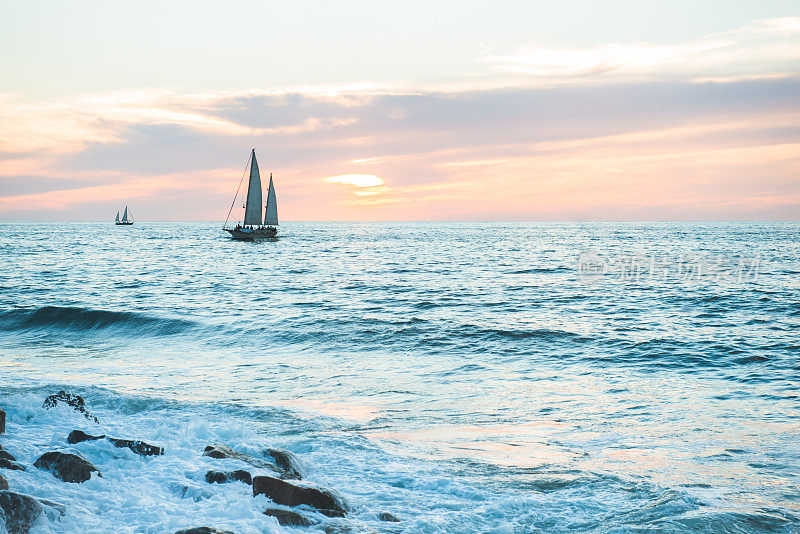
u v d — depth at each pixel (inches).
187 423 439.8
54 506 245.9
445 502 317.1
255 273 2401.6
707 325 1111.6
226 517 259.9
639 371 746.2
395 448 421.1
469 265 2775.6
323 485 308.5
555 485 347.3
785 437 466.0
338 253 3870.6
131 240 5856.3
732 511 311.4
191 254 3742.6
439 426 498.0
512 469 377.7
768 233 7480.3
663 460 409.7
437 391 637.9
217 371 741.3
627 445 445.4
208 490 289.0
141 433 401.7
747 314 1249.4
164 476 307.1
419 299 1541.6
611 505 317.7
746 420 521.3
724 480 370.6
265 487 286.4
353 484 340.8
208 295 1642.5
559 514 305.9
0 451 304.8
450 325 1053.8
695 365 776.9
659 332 1021.8
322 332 997.8
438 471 368.2
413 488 339.3
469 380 693.3
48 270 2464.3
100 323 1120.8
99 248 4338.1
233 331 1027.9
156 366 774.5
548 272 2379.4
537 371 747.4
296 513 266.7
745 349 866.8
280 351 885.8
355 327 1034.1
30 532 223.9
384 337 964.0
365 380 692.1
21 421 396.5
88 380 674.2
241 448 369.7
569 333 986.7
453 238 6565.0
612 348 887.7
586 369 758.5
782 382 678.5
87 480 288.7
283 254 3779.5
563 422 514.3
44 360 815.7
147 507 265.1
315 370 749.3
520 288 1811.0
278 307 1378.0
